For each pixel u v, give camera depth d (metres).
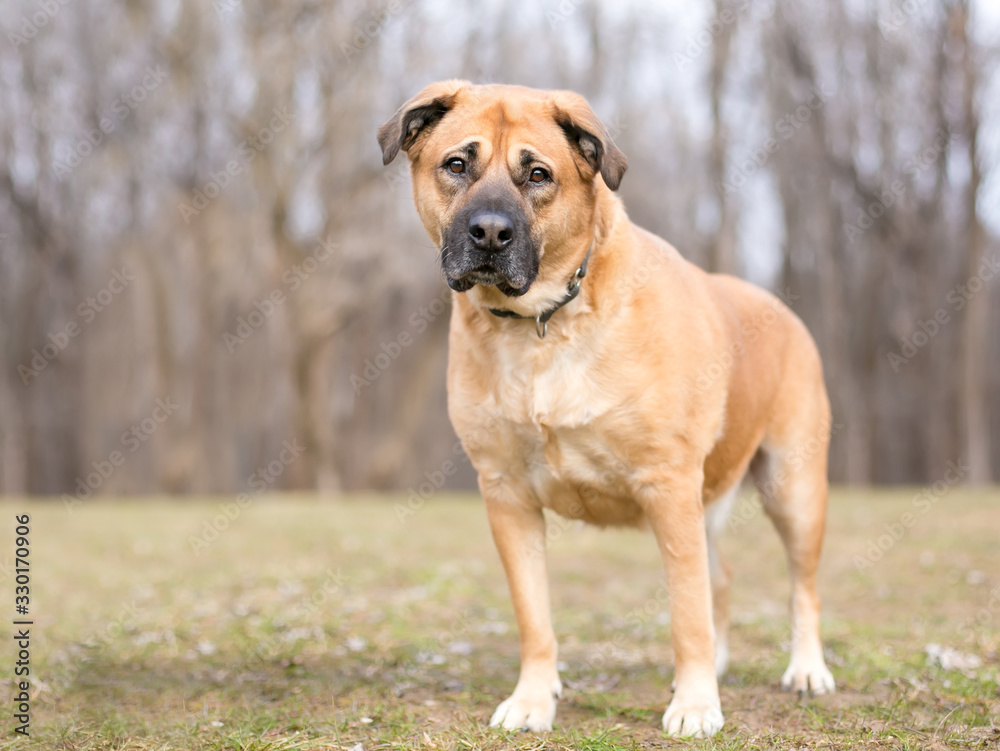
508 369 3.57
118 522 10.59
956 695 3.72
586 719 3.62
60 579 7.05
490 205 3.32
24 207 21.84
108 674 4.38
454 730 3.35
